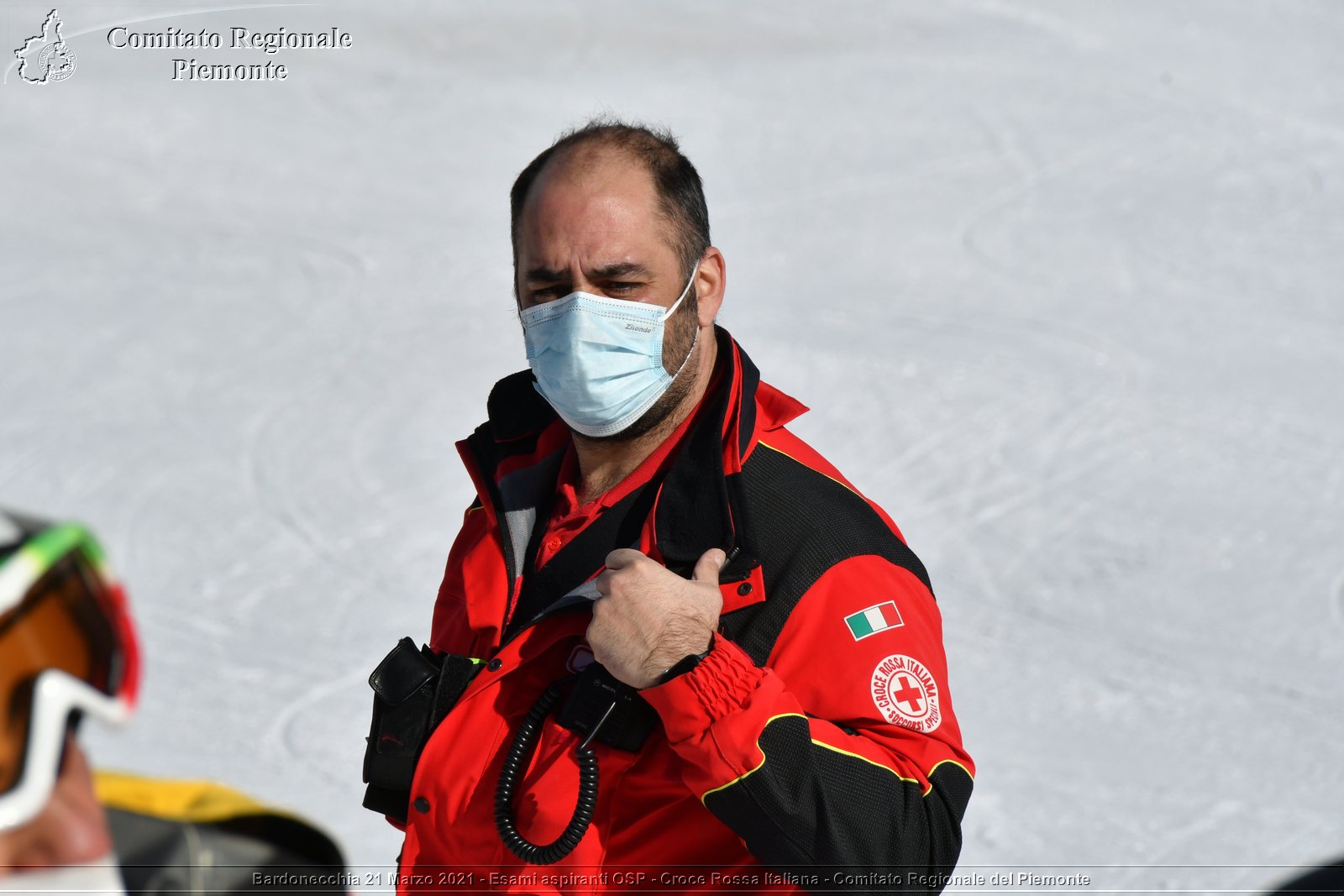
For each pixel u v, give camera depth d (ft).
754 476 21.68
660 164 22.89
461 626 24.38
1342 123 220.64
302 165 189.37
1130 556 87.45
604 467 23.44
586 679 20.51
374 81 226.79
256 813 8.47
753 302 140.97
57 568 7.00
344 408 111.86
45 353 122.52
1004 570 85.40
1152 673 73.15
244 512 92.68
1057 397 115.65
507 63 243.19
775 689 19.16
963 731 67.15
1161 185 188.44
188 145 192.44
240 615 78.07
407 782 22.39
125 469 99.60
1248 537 90.53
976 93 232.94
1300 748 65.98
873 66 247.29
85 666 7.09
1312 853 57.26
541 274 22.56
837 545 21.07
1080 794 61.62
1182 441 106.93
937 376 120.06
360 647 74.84
